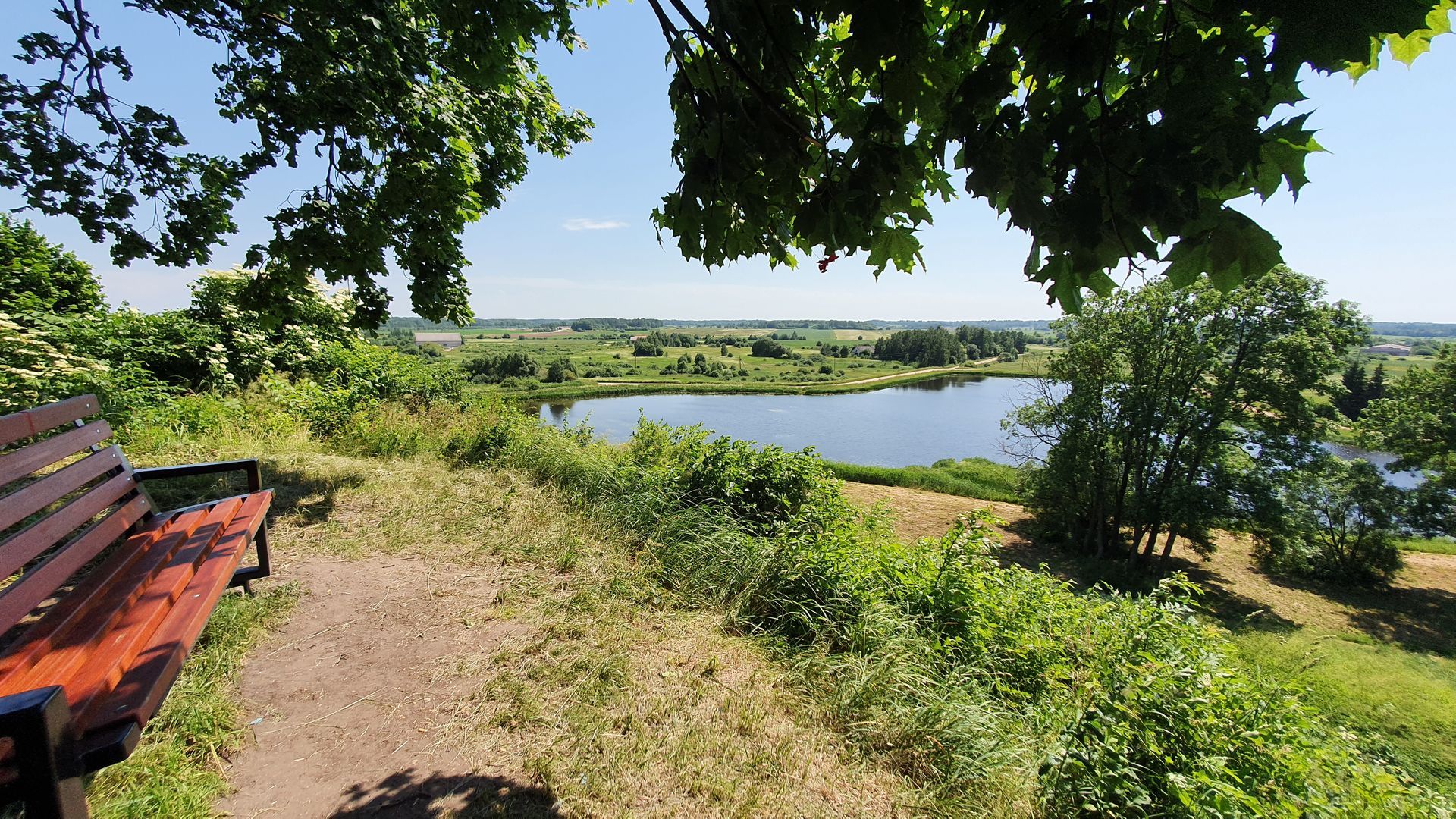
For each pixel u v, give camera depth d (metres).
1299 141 1.07
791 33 1.67
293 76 4.82
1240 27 1.10
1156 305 16.70
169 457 5.18
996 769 2.46
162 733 2.09
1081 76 1.25
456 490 5.27
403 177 5.00
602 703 2.56
